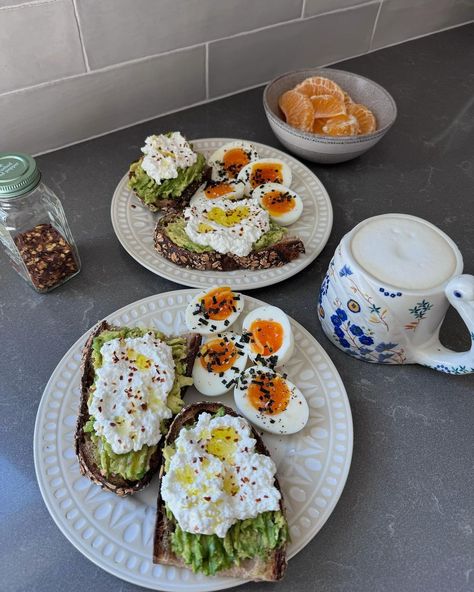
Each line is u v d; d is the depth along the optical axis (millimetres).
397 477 343
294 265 444
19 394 372
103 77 527
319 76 572
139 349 350
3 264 454
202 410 342
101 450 315
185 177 479
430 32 761
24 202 395
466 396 386
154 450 322
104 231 483
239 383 362
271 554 287
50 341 403
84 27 479
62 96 517
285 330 383
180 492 289
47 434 334
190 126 596
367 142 502
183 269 436
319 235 468
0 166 369
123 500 315
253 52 612
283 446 343
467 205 532
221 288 405
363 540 315
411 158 582
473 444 361
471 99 662
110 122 571
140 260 437
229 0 542
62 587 293
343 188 543
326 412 356
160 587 279
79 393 355
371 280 326
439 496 335
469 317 313
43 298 431
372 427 366
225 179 514
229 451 312
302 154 534
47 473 318
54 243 421
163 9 509
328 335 404
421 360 374
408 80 686
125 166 543
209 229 433
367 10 661
